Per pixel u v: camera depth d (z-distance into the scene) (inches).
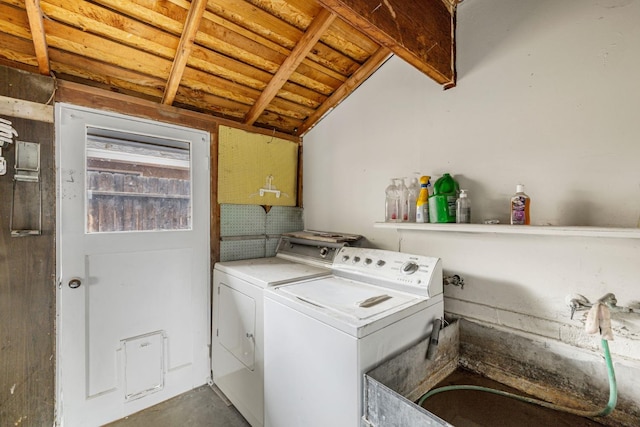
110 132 72.2
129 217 75.0
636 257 44.5
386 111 80.1
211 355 87.5
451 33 65.1
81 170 68.1
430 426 34.6
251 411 66.7
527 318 54.9
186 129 84.1
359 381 42.2
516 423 46.2
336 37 73.2
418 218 66.3
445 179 63.4
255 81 83.7
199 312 86.2
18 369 60.7
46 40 59.6
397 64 77.4
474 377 59.6
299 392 52.4
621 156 45.5
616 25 46.1
